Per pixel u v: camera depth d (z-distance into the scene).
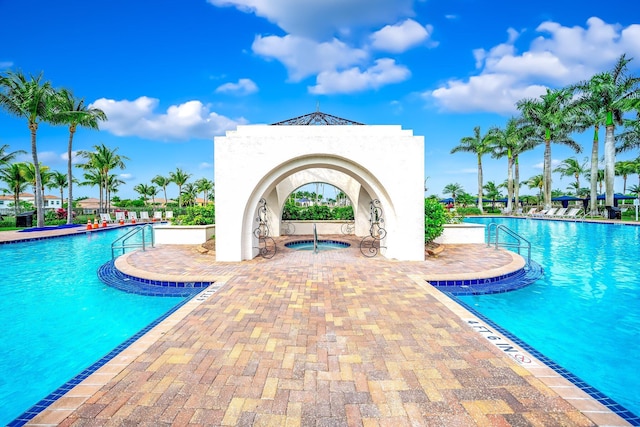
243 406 3.01
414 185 10.04
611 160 26.14
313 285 7.21
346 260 10.20
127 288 7.68
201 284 7.68
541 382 3.39
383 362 3.81
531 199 63.66
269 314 5.41
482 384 3.36
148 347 4.18
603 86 25.12
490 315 6.42
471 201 64.44
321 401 3.08
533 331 5.68
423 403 3.05
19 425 2.77
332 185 18.53
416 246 10.07
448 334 4.59
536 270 9.49
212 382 3.39
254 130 10.27
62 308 6.87
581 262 10.98
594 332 5.62
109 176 45.00
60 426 2.75
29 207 45.75
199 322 5.05
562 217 29.34
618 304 6.93
